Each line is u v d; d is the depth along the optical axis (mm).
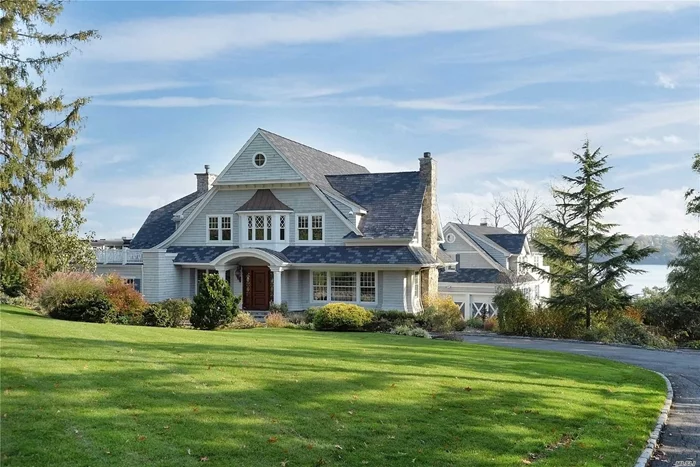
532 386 13062
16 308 24891
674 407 12844
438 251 37312
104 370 11711
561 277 32406
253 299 32594
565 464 8141
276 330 23109
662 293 40938
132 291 24688
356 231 30891
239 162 33000
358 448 8203
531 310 31203
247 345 16594
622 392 13414
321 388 11281
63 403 9273
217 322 22578
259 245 32406
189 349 15102
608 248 31766
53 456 7250
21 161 24875
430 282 33062
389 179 34156
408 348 18375
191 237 34344
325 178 34812
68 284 23438
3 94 24141
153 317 23328
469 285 44906
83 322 21172
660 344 27828
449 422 9672
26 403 9148
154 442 7891
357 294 30828
